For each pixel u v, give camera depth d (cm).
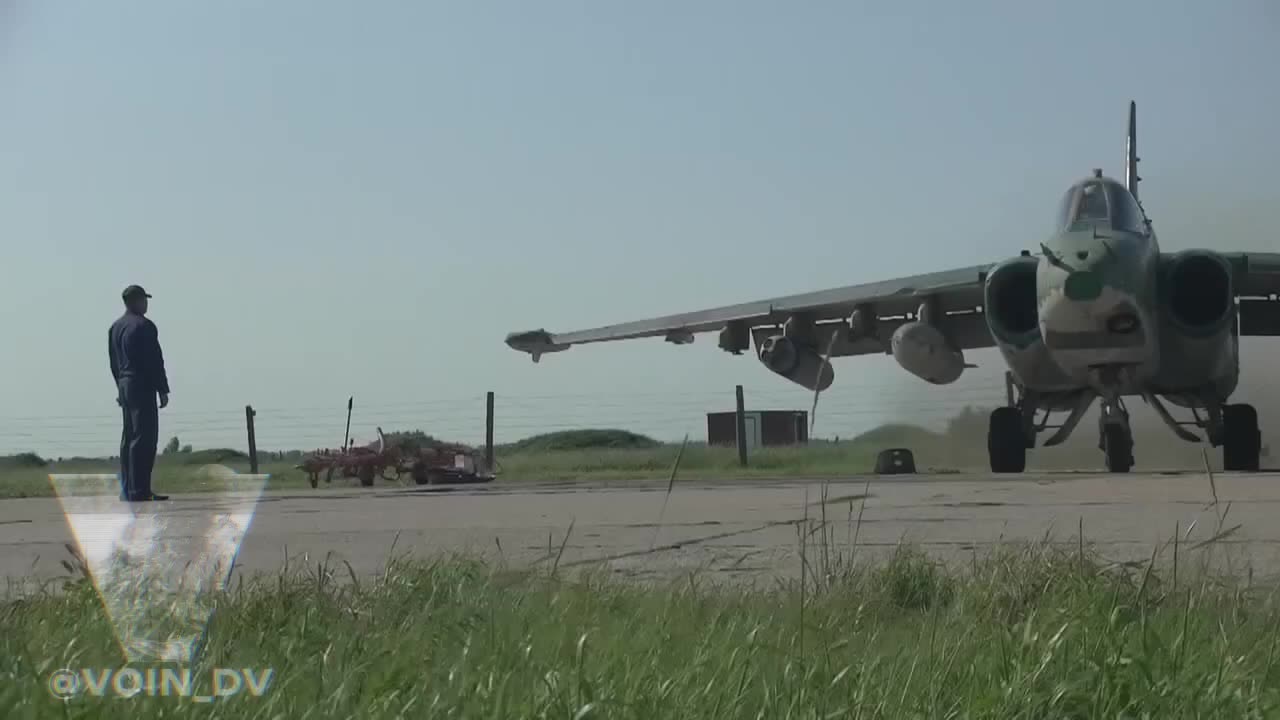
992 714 284
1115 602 412
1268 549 610
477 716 276
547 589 468
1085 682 294
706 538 728
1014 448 1817
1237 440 1833
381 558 664
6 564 693
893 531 738
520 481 2261
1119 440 1670
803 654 325
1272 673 333
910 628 420
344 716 292
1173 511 848
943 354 1859
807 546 661
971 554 607
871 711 289
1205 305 1655
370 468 2325
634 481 1898
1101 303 1523
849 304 2009
